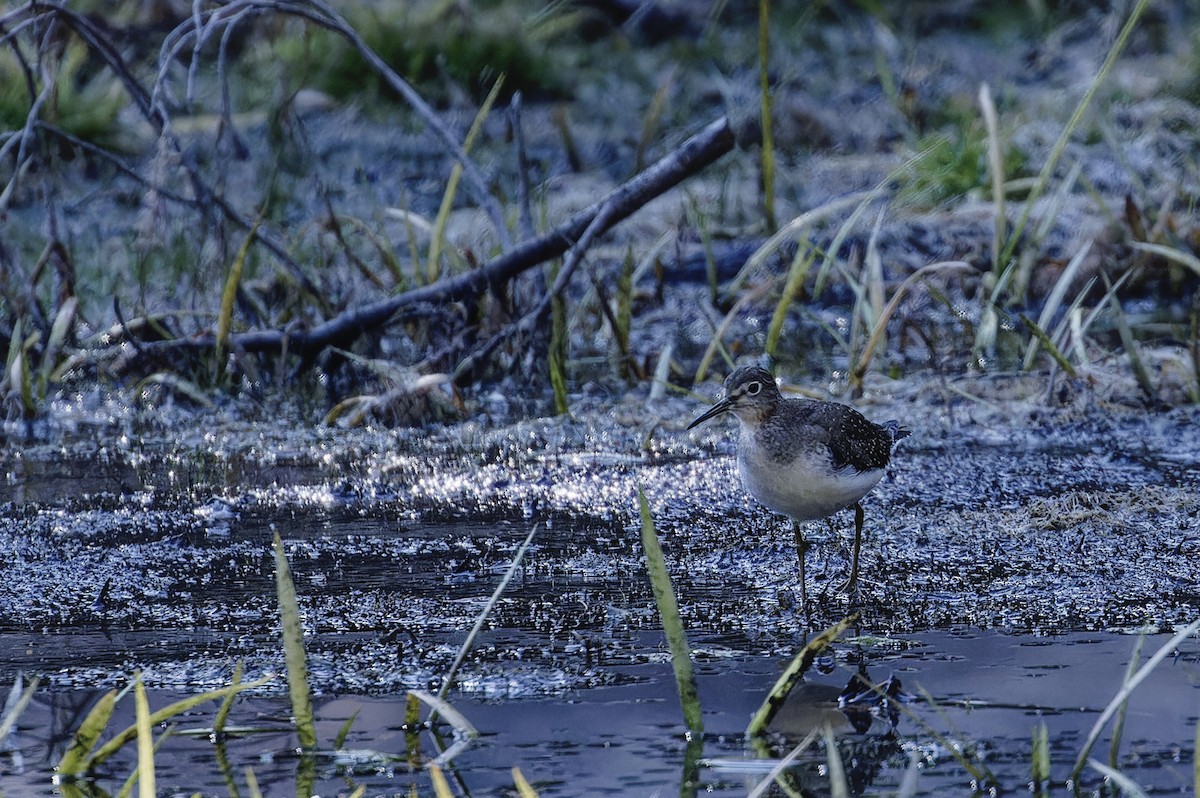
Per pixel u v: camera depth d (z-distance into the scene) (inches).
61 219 706.2
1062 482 419.5
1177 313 610.9
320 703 271.3
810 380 539.8
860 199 638.5
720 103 850.8
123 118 785.6
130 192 652.1
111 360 544.7
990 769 237.6
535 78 860.6
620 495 418.6
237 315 580.4
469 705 269.4
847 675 280.2
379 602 328.2
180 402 528.4
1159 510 387.5
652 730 256.1
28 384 506.9
